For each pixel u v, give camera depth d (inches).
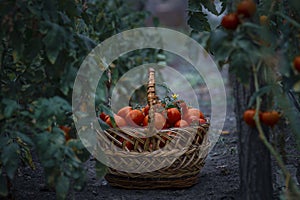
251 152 98.3
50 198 110.4
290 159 122.3
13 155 95.2
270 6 98.2
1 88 100.3
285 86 94.9
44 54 97.6
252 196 98.6
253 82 97.5
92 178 120.5
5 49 103.8
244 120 94.7
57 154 92.7
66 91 95.2
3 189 97.7
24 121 96.3
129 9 183.0
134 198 108.9
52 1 94.9
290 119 96.6
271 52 90.6
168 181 111.4
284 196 95.0
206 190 112.0
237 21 90.4
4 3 93.6
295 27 96.0
